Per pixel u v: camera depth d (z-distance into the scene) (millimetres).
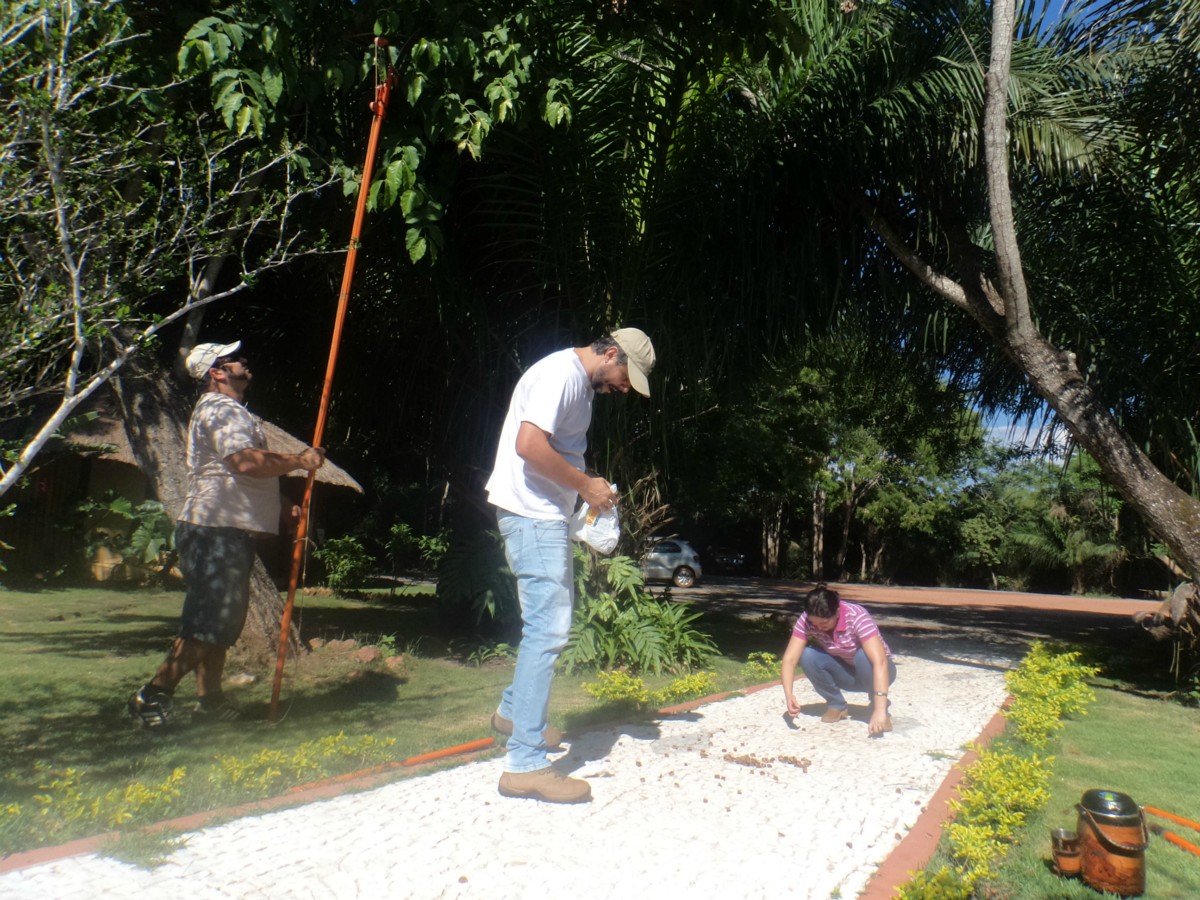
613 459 8562
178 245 5441
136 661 7055
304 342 10484
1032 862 3520
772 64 7090
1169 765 5410
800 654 5973
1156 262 8969
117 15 4828
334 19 6574
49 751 4383
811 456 24609
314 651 7586
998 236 8289
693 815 3730
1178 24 8047
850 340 10984
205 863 2986
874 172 8938
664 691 6645
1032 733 5855
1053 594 34938
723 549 39406
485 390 9367
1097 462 8500
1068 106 8617
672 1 6934
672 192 8047
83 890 2729
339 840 3250
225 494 5066
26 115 4234
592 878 3012
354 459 13070
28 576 14500
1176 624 9281
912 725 6008
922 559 42094
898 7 8445
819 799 4066
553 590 3871
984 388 10945
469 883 2920
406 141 6703
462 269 8781
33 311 4051
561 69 7141
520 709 3830
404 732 5078
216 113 6805
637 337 4078
